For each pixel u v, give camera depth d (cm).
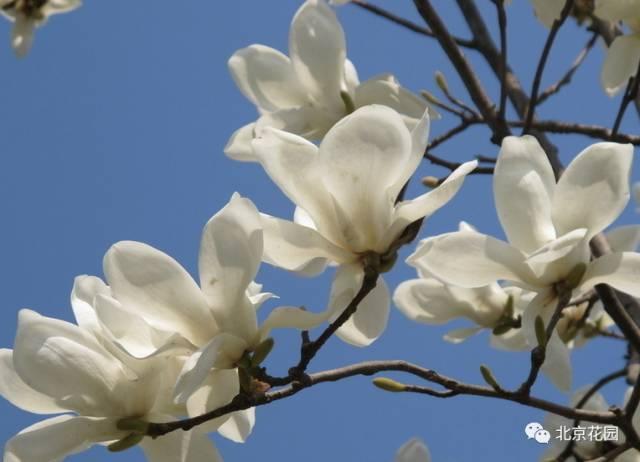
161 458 239
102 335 237
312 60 281
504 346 288
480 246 237
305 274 238
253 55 286
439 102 285
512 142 238
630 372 276
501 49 274
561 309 237
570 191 236
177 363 237
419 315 284
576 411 245
